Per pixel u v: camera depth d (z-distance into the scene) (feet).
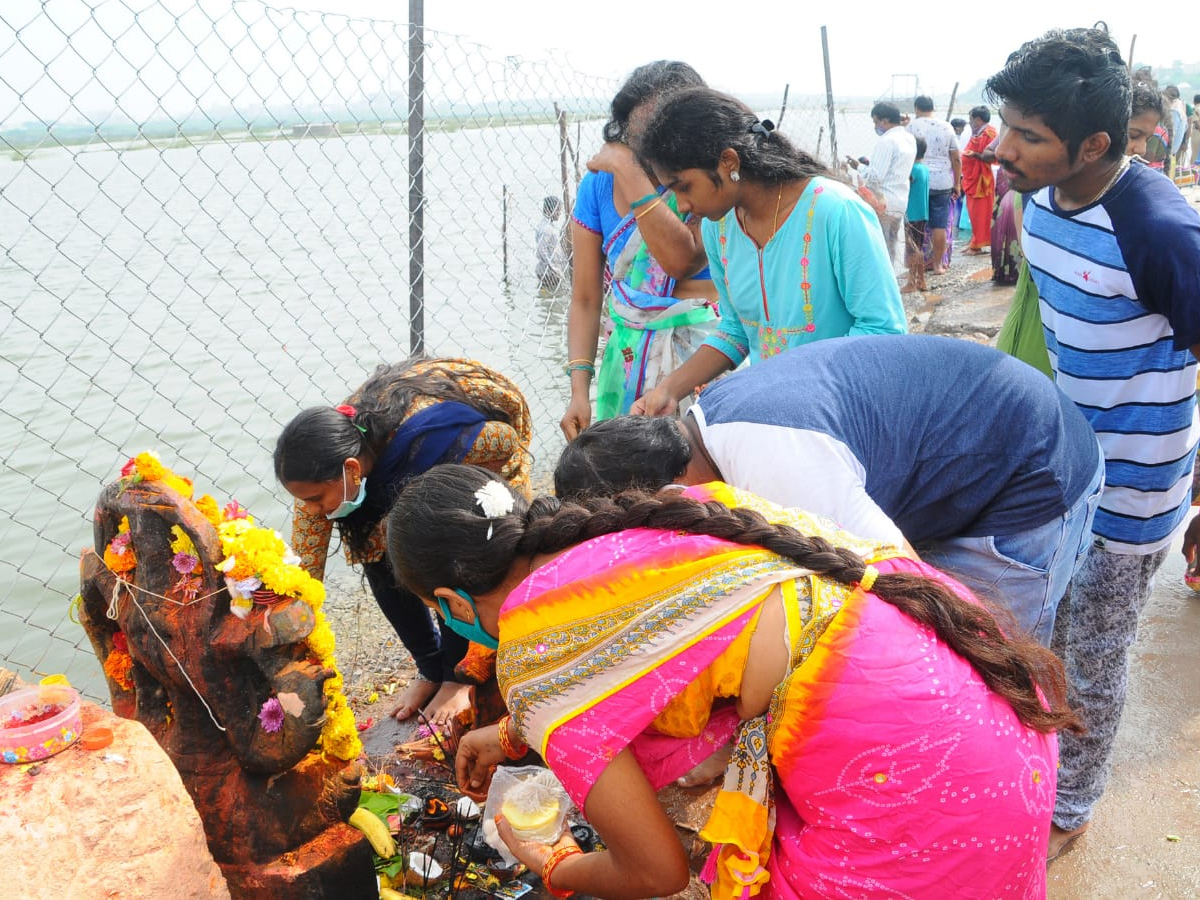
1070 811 8.43
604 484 6.07
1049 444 6.59
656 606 4.83
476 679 8.14
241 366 20.63
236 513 7.04
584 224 11.01
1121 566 7.98
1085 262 7.57
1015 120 7.33
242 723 6.73
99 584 7.02
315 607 6.65
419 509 5.24
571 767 4.93
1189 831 8.68
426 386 8.55
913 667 4.83
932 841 4.80
